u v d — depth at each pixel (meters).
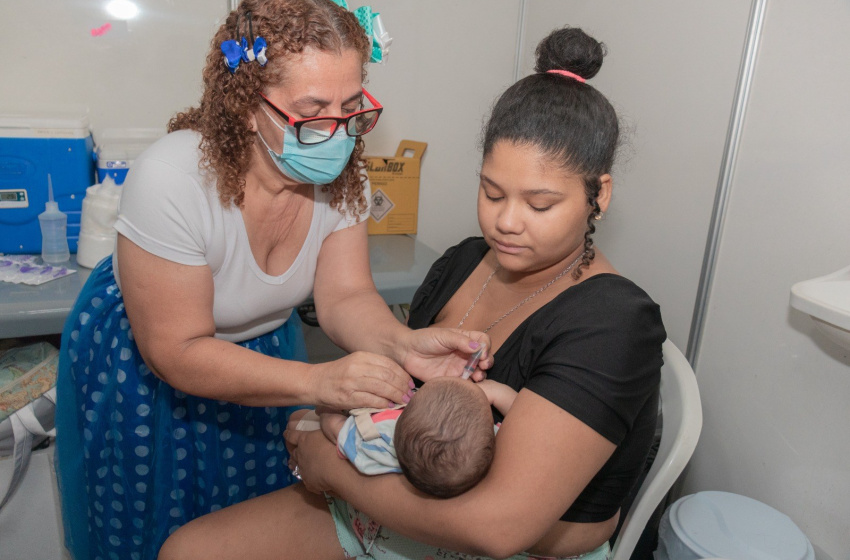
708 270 1.74
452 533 0.82
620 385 0.84
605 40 2.11
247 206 1.12
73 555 1.44
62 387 1.34
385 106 2.49
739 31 1.61
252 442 1.40
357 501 0.94
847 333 1.17
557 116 0.88
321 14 0.93
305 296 1.32
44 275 1.79
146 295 1.03
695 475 1.85
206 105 1.03
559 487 0.81
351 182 1.22
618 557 1.12
